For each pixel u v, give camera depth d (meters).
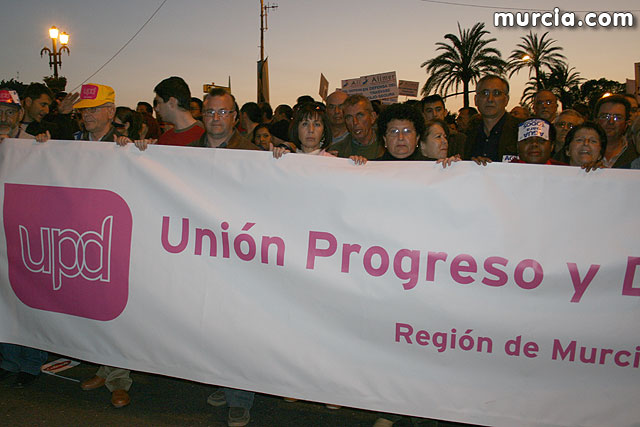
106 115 3.64
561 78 31.67
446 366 2.77
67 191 3.18
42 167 3.24
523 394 2.71
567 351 2.66
